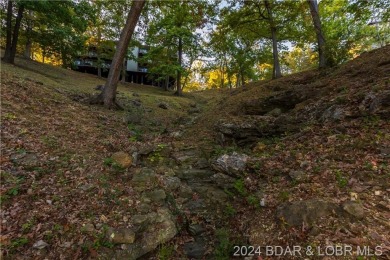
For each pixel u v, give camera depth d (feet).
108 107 35.09
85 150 19.31
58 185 14.26
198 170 18.78
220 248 11.27
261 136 22.82
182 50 79.82
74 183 14.73
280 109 27.99
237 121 25.82
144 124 33.55
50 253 10.16
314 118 21.16
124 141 23.50
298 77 38.40
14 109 21.90
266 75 117.29
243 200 14.16
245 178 15.89
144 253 11.11
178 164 19.97
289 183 13.56
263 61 82.07
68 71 76.95
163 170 18.39
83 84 53.98
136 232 11.72
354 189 11.15
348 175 12.27
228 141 23.99
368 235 8.73
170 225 12.48
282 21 55.42
